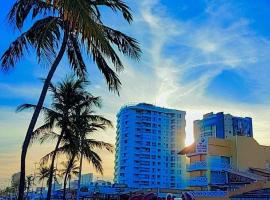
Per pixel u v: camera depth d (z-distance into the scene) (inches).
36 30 595.8
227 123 4407.0
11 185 5610.2
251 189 1020.5
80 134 1227.9
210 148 2437.3
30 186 4217.5
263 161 2573.8
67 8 316.2
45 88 606.2
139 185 4918.8
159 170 5093.5
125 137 5162.4
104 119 1282.0
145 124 5182.1
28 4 605.3
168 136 5285.4
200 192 1512.1
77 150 1204.5
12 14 589.6
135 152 5036.9
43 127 1070.4
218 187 1998.0
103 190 2516.0
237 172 1834.4
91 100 1226.6
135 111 5191.9
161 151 5177.2
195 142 2546.8
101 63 607.8
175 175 5167.3
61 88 1128.8
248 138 2549.2
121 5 653.3
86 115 1226.6
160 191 1587.1
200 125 4685.0
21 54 610.9
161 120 5295.3
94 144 1354.6
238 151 2474.2
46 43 536.7
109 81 628.4
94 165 1336.1
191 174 2508.6
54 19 559.2
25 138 593.6
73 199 2527.1
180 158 5255.9
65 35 618.2
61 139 1149.1
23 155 588.7
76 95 1129.4
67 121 1114.7
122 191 2113.7
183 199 1294.3
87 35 321.7
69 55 692.7
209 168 2369.6
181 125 5408.5
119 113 5418.3
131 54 657.0
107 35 643.5
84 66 700.0
